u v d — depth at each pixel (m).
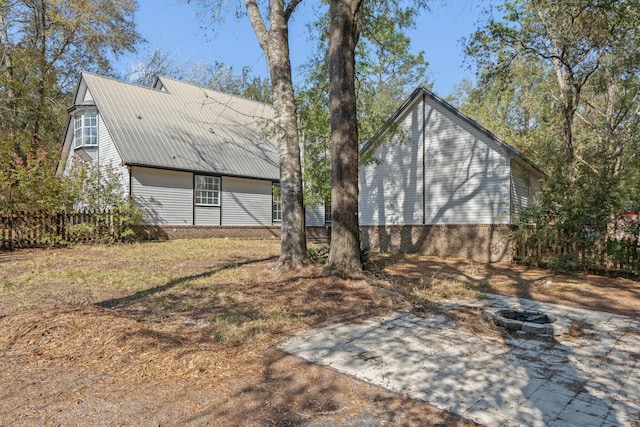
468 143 13.30
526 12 13.02
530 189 14.61
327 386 3.30
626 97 16.94
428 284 7.94
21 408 2.90
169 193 17.12
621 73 14.54
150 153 16.47
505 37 12.67
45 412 2.85
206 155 18.72
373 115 14.42
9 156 13.76
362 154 14.98
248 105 24.36
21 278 7.64
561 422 2.80
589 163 11.71
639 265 9.08
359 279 7.24
